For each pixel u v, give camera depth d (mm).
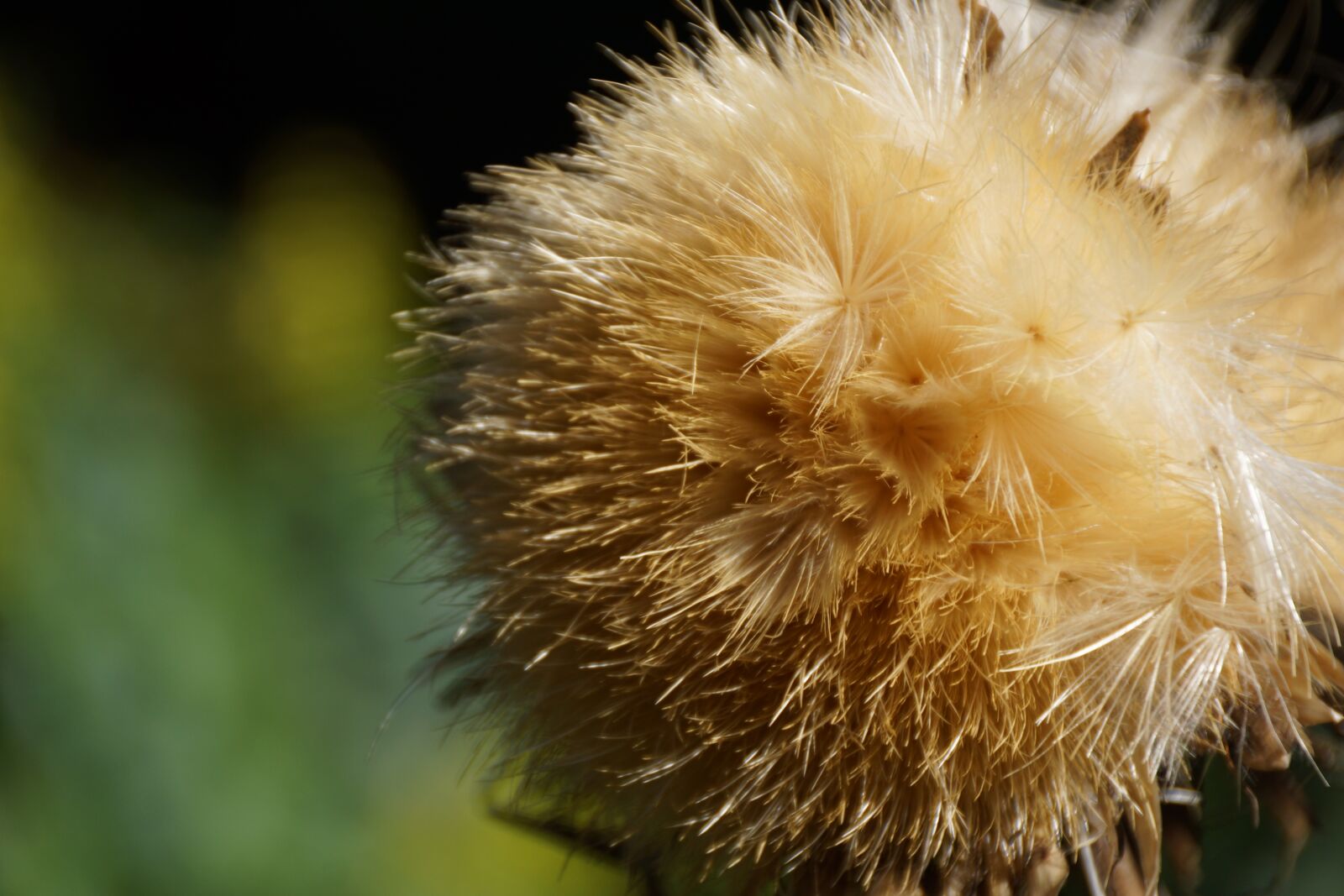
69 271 649
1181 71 231
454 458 231
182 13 1105
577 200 226
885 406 215
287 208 709
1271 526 215
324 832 517
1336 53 324
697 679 218
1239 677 218
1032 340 214
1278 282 223
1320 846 235
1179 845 224
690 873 228
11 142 681
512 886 522
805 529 215
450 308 233
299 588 556
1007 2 230
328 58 1085
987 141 219
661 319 219
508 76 1036
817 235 218
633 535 219
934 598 214
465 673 237
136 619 522
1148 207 219
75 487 542
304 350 642
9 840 476
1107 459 214
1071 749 216
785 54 226
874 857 218
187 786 505
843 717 215
